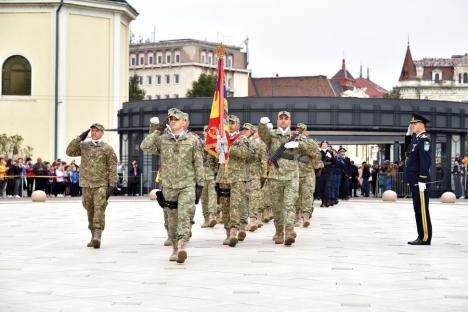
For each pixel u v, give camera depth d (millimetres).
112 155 15469
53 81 49094
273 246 15859
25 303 9789
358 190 47438
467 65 149000
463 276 12062
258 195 19266
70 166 39250
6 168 37312
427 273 12336
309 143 15875
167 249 15328
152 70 131375
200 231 19000
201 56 130125
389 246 16031
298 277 11836
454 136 40094
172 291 10617
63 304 9727
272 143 15938
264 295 10336
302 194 20281
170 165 13508
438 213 26859
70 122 49500
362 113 37656
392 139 41156
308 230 19469
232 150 15820
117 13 50625
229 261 13562
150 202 33281
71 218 23609
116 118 50656
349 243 16516
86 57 49812
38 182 38406
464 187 39625
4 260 13703
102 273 12188
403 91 150625
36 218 23578
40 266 12953
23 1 48812
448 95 149375
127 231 19156
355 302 9891
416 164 16453
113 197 38031
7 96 49281
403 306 9672
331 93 145375
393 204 31875
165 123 13812
